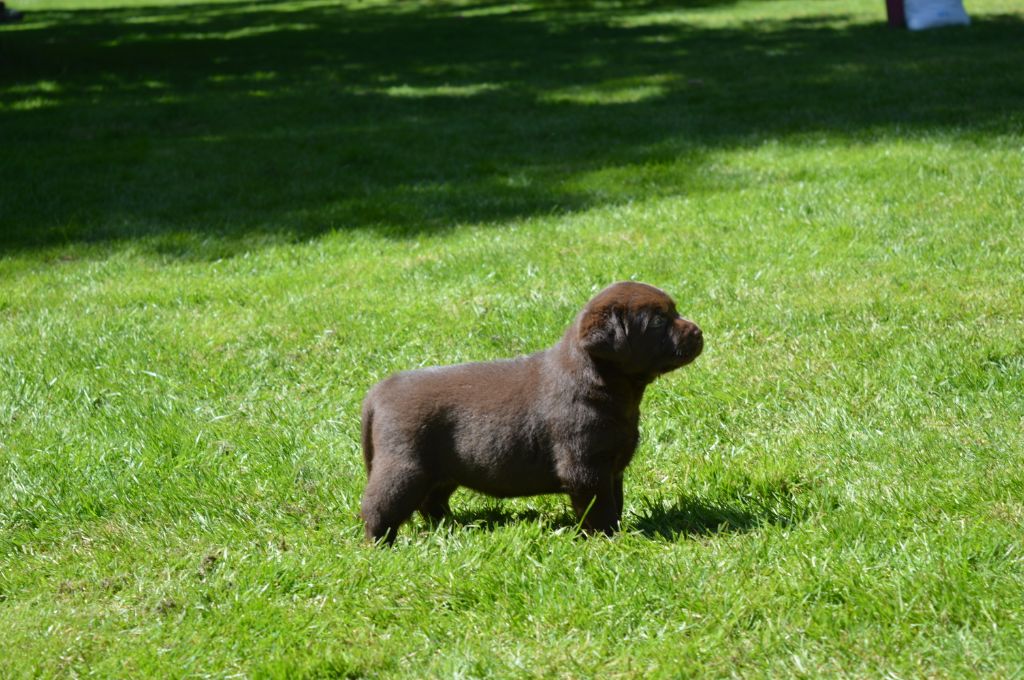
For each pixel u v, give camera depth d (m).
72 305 10.22
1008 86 17.77
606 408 5.46
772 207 11.78
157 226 12.83
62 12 45.00
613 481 5.69
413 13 39.38
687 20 33.28
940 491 5.71
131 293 10.43
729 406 7.25
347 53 28.48
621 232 11.37
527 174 14.23
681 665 4.39
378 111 19.47
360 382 8.10
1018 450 6.20
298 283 10.54
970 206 11.16
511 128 17.25
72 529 6.13
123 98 21.94
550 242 11.21
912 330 8.20
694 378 7.69
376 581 5.24
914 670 4.25
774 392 7.38
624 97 19.73
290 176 14.80
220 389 8.08
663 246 10.77
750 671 4.34
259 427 7.33
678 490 6.09
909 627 4.49
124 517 6.24
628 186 13.29
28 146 17.25
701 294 9.38
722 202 12.12
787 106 17.59
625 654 4.52
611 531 5.56
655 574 5.06
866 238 10.53
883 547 5.18
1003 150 13.28
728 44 26.83
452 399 5.68
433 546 5.58
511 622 4.84
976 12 30.17
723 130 16.11
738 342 8.34
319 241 11.91
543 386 5.60
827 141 14.68
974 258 9.67
